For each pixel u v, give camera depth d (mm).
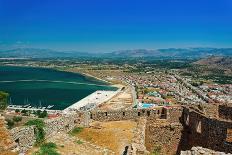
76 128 40438
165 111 44875
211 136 35781
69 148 33344
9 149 19219
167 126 41031
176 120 44438
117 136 37906
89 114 44625
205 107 42250
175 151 40906
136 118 45375
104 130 39875
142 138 33312
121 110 45500
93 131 39406
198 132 38188
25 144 30969
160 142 40938
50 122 35906
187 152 23141
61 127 37969
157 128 40844
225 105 42438
